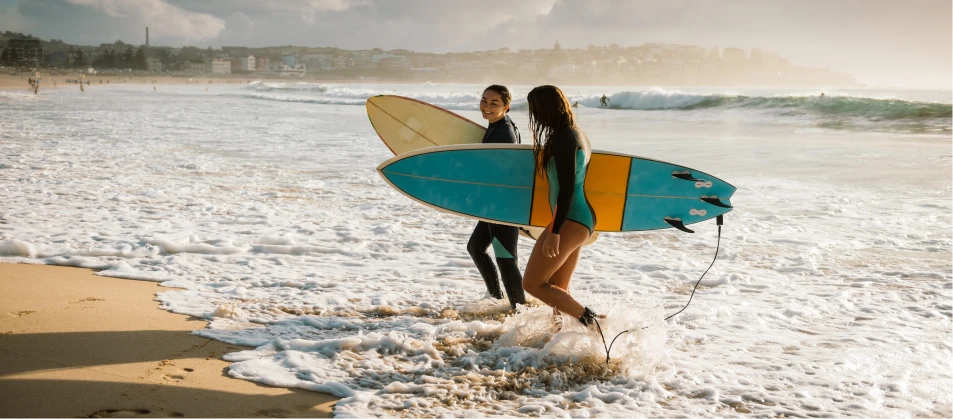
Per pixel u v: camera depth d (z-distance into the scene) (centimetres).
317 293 425
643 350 303
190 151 1285
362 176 991
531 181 352
